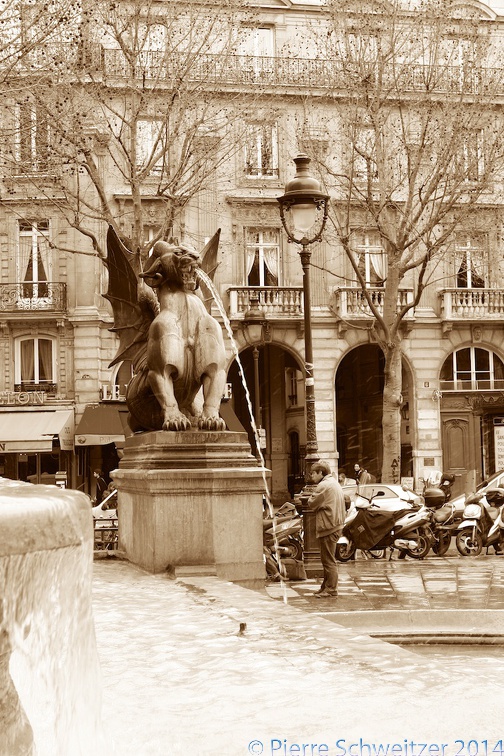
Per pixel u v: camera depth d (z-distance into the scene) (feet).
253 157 110.52
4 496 5.17
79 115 68.33
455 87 81.61
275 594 37.42
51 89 66.44
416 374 116.67
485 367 120.06
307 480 47.75
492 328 118.62
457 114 77.87
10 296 109.09
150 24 69.51
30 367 110.93
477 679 11.26
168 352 27.68
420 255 112.16
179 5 72.13
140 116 73.67
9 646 4.92
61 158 71.41
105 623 17.13
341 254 114.83
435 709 9.48
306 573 44.73
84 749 6.58
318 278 114.93
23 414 108.37
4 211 106.83
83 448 110.42
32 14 57.00
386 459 81.82
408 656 13.24
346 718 9.26
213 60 74.69
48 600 5.39
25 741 5.18
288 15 111.65
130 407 31.19
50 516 5.08
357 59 79.61
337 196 105.09
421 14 79.92
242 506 26.96
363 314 113.91
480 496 58.90
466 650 24.67
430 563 52.13
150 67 75.41
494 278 112.57
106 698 10.94
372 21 78.89
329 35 82.07
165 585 23.66
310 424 48.11
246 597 21.11
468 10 82.69
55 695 5.73
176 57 73.92
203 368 28.25
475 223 97.81
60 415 108.27
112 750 7.98
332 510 36.42
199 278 30.07
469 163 80.28
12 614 4.86
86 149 69.77
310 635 15.39
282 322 114.01
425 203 79.25
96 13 67.56
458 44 81.05
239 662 12.98
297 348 115.03
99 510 60.80
